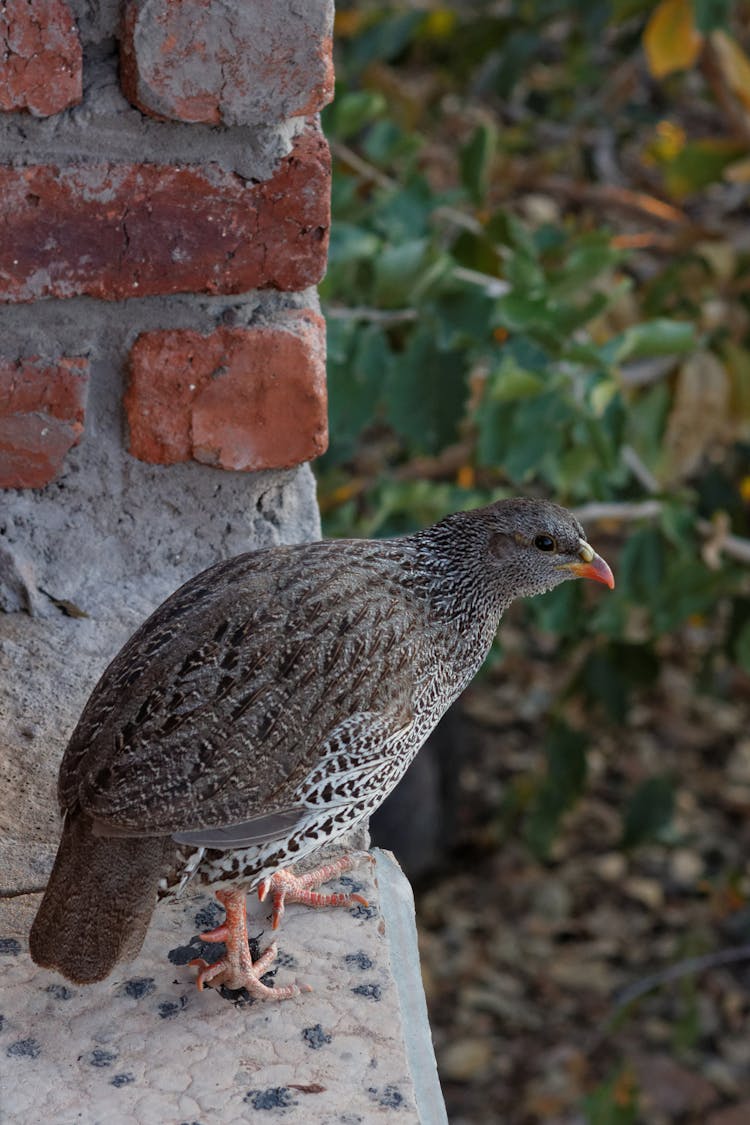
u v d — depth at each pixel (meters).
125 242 3.48
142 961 3.23
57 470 3.73
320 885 3.51
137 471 3.77
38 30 3.25
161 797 2.98
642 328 5.71
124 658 3.15
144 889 2.98
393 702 3.24
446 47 9.15
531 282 5.57
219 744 3.03
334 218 6.11
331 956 3.29
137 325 3.61
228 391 3.67
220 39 3.29
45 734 3.62
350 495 7.50
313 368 3.68
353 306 6.01
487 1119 8.39
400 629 3.31
